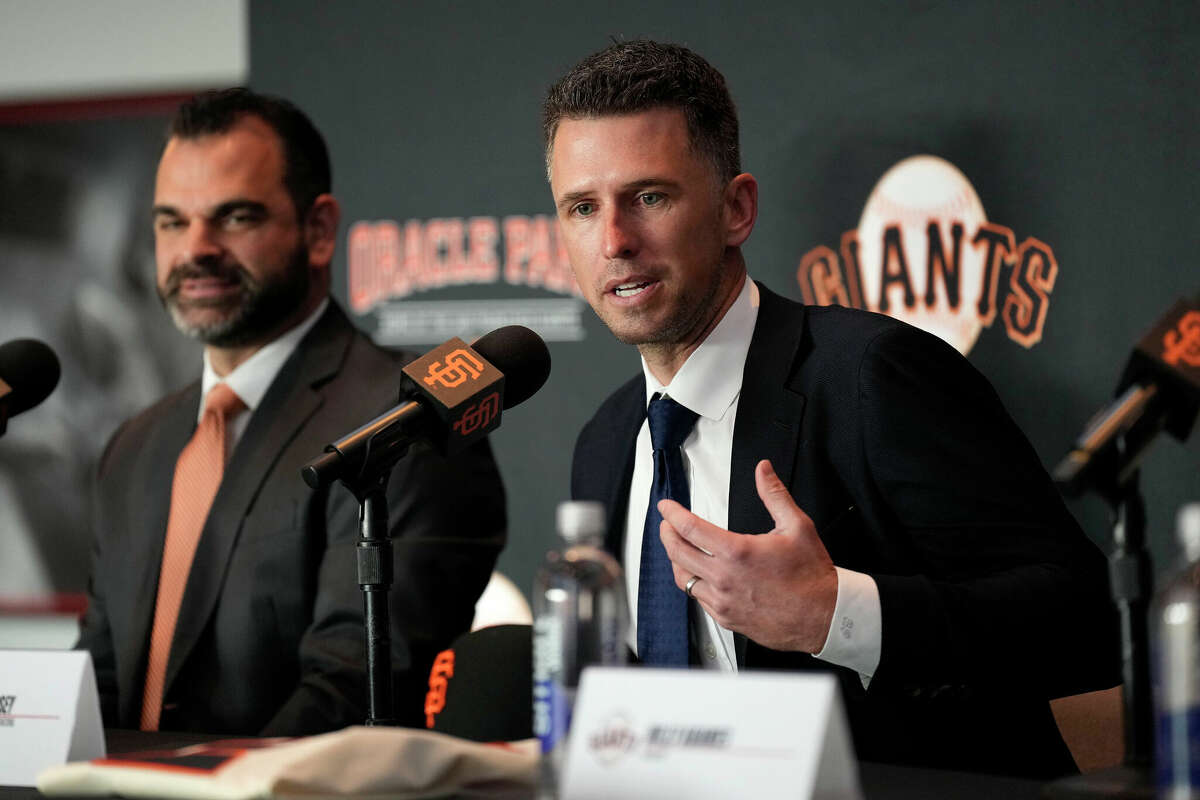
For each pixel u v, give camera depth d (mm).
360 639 7988
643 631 6711
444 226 12656
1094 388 10969
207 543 8742
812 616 5285
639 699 3666
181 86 15062
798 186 11633
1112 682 6148
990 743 6406
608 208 6547
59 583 14820
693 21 11969
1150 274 10891
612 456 7547
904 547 6609
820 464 6645
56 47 15383
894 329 6742
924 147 11383
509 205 12516
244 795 3695
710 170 6695
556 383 12336
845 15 11578
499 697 5754
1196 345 4078
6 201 15117
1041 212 11133
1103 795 3783
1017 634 5688
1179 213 10852
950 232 11312
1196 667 3357
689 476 7008
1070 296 11047
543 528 12289
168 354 14789
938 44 11383
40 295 15039
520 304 12453
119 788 3979
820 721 3361
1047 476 6617
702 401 6957
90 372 14914
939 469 6371
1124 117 10992
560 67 12406
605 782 3631
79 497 14852
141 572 9016
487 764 4047
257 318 9289
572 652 4352
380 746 3867
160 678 8742
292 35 13062
